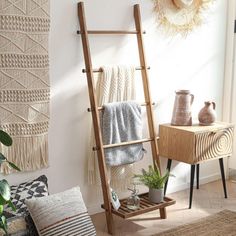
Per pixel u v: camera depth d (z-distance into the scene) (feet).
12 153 9.48
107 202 10.27
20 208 8.60
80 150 10.79
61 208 8.39
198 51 13.07
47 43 9.70
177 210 11.69
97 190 11.25
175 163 12.98
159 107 12.33
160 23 11.93
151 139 11.36
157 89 12.21
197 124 12.11
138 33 11.20
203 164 13.84
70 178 10.71
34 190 9.09
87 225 8.56
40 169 10.07
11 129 9.40
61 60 10.17
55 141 10.32
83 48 10.23
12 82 9.27
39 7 9.41
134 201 10.39
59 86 10.23
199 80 13.28
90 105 10.51
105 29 10.82
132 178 11.40
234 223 10.94
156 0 11.73
